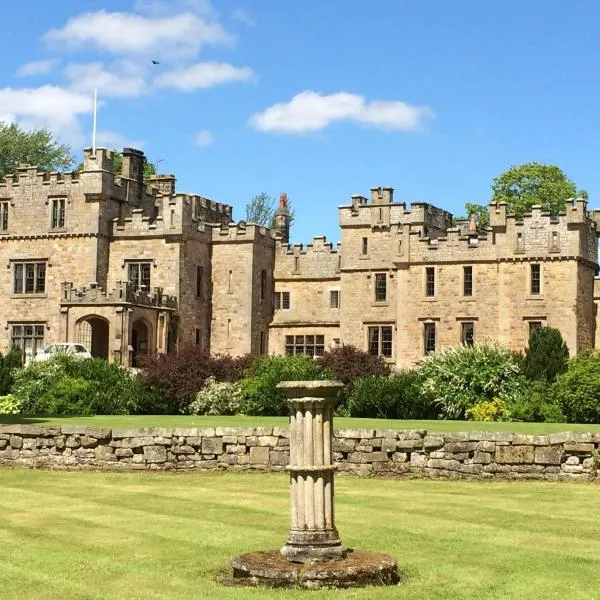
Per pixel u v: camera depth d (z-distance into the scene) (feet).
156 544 51.13
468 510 60.59
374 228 202.39
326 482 45.29
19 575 45.11
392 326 199.41
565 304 184.03
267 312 215.72
